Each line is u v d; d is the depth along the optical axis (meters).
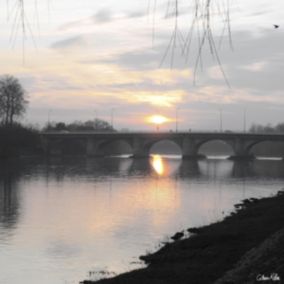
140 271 26.66
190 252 30.34
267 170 128.62
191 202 63.75
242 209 53.66
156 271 25.89
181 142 189.12
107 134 192.50
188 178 102.06
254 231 35.16
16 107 165.25
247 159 180.00
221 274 23.75
